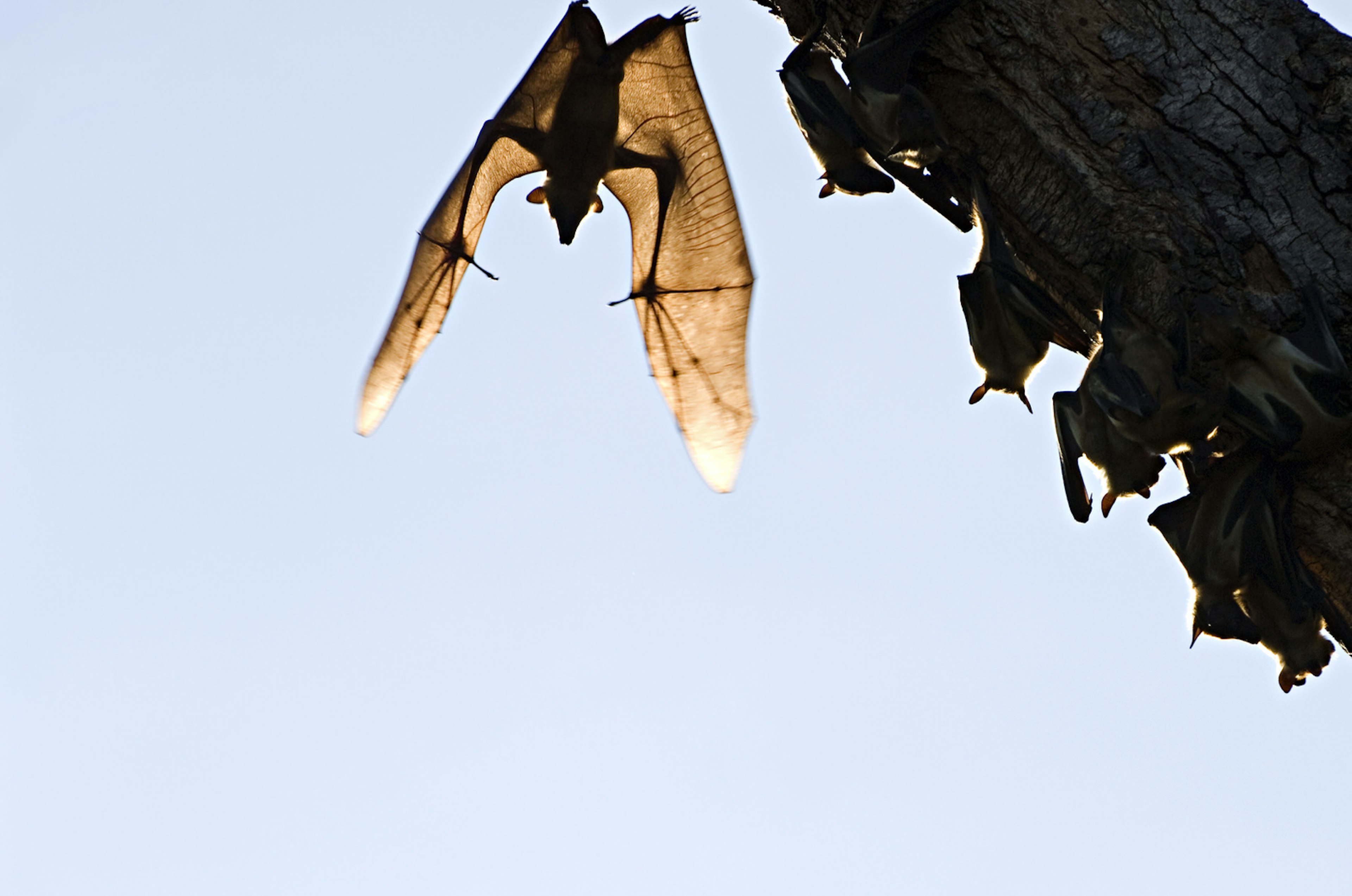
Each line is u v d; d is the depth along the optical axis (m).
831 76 10.72
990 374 10.09
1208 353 8.45
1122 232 8.88
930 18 9.49
